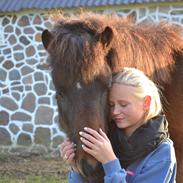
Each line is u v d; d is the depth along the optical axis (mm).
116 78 3264
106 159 3051
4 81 12633
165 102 4301
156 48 4164
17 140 12492
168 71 4230
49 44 3457
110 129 3344
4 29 12672
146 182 3080
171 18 11391
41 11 12258
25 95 12484
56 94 3385
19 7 12203
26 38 12484
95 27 3414
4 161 10766
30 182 8594
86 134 3096
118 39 3631
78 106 3174
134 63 3814
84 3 11672
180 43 4469
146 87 3197
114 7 11711
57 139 12086
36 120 12328
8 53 12648
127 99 3182
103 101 3236
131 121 3203
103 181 3264
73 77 3203
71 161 3201
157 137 3121
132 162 3178
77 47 3234
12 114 12570
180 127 4422
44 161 10750
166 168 3055
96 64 3227
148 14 11555
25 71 12469
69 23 3447
